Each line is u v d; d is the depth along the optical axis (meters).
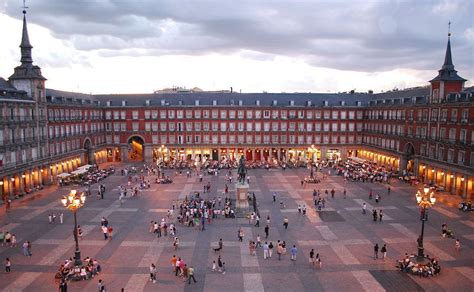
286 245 42.62
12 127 66.81
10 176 64.31
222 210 56.06
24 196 66.94
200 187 74.25
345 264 37.47
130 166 103.31
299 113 113.56
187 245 42.69
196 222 48.97
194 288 32.56
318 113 113.56
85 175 82.94
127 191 70.31
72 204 35.91
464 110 67.94
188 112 112.75
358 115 114.12
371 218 52.81
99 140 109.12
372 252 40.53
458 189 68.12
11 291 32.03
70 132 91.62
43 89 78.75
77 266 35.00
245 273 35.53
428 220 51.94
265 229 45.06
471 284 33.25
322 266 37.03
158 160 102.94
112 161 113.56
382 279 34.22
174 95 115.88
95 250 41.12
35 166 73.06
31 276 34.94
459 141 68.19
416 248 41.62
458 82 75.31
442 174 73.38
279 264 37.53
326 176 87.00
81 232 44.97
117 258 39.00
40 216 54.03
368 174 83.44
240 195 55.44
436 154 76.06
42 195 67.75
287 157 115.12
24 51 76.06
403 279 34.22
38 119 76.06
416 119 84.69
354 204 60.59
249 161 111.31
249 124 113.50
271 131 113.50
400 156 90.25
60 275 34.16
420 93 88.56
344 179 82.44
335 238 44.81
